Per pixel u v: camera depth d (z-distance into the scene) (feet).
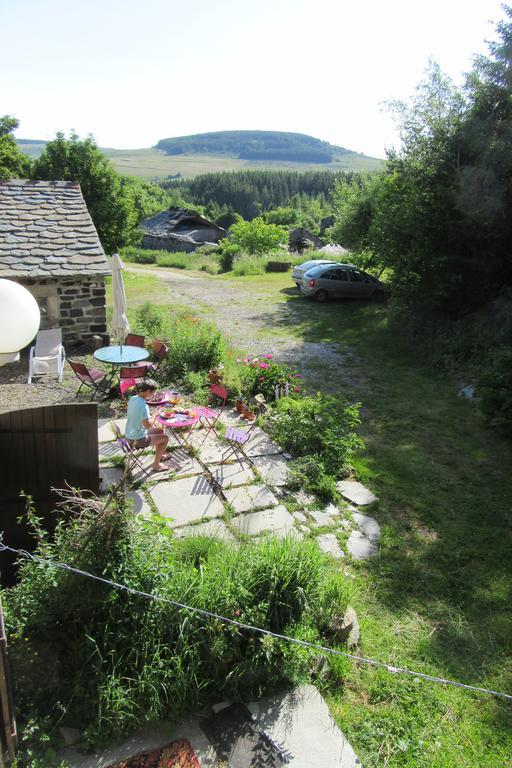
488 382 32.78
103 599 13.69
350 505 23.90
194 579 14.88
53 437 18.37
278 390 33.40
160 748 13.03
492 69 44.06
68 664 13.82
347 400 35.99
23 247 40.86
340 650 15.89
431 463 27.94
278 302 69.77
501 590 19.21
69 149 103.30
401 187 52.21
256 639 14.82
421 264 49.16
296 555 16.48
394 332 52.08
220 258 116.16
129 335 38.11
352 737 13.74
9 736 11.51
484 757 13.55
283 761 12.93
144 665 13.47
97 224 106.11
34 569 14.62
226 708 14.19
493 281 48.75
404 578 19.56
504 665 16.14
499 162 44.29
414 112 48.93
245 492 23.95
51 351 36.83
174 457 26.58
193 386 35.06
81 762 12.52
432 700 14.88
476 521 23.16
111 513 14.24
